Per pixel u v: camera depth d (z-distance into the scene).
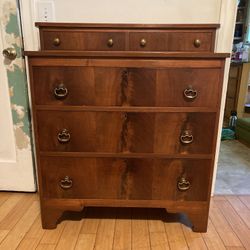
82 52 0.94
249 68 3.17
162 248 1.08
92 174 1.11
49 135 1.06
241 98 3.28
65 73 0.97
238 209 1.38
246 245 1.10
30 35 1.31
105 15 1.31
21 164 1.49
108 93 1.00
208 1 1.27
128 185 1.12
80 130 1.05
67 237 1.14
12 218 1.28
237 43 3.38
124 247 1.09
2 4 1.26
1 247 1.08
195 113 1.01
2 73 1.36
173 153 1.07
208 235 1.17
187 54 0.94
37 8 1.29
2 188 1.53
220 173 1.86
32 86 0.99
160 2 1.28
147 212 1.35
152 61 0.95
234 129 2.86
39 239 1.13
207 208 1.14
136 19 1.31
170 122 1.03
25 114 1.41
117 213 1.34
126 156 1.08
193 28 1.17
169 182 1.11
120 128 1.04
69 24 1.17
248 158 2.18
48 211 1.17
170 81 0.98
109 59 0.96
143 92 0.99
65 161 1.10
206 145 1.05
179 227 1.22
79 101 1.01
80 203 1.16
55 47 1.21
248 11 3.26
